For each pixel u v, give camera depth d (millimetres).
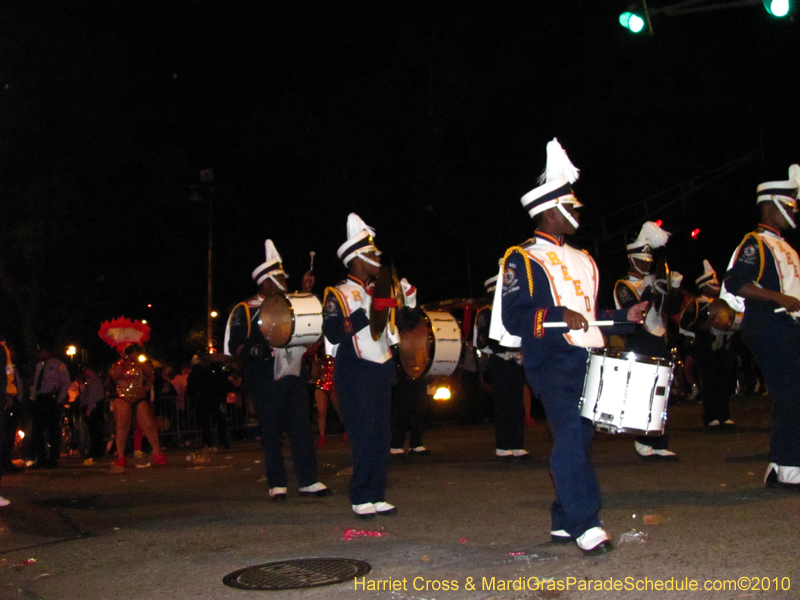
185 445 17422
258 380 7793
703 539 5098
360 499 6586
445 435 15227
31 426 13797
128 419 12539
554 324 4855
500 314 5285
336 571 4941
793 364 6598
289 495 8133
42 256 25828
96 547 5898
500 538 5551
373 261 6750
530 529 5773
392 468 9891
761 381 21000
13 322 28250
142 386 12742
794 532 5145
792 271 6773
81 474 11766
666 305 8898
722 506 6105
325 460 11656
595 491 4949
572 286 5051
